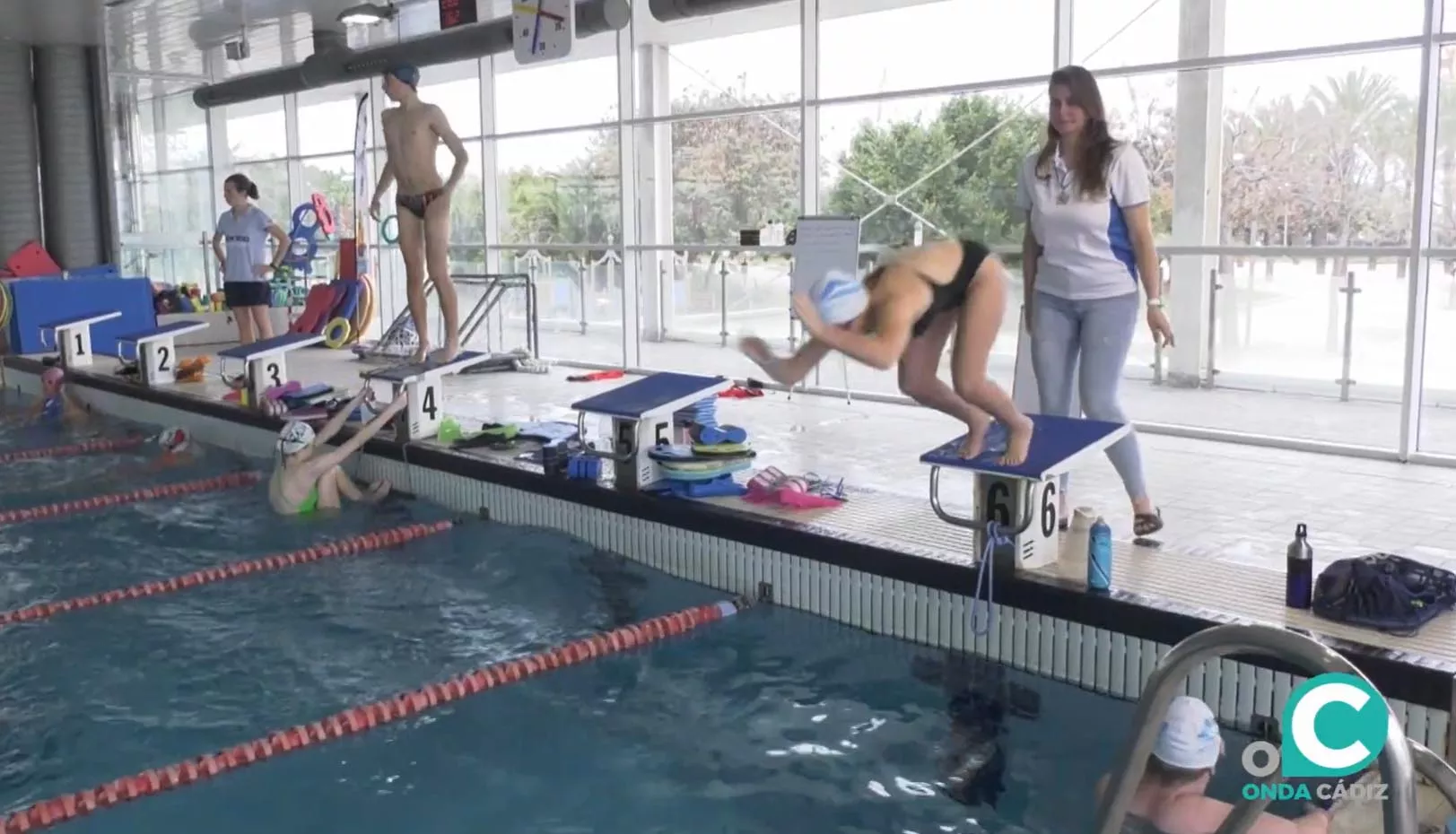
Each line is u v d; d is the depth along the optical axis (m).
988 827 2.75
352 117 14.82
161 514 5.78
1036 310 4.01
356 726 3.37
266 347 7.53
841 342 2.59
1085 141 3.76
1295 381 8.50
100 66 13.95
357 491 6.02
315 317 11.79
